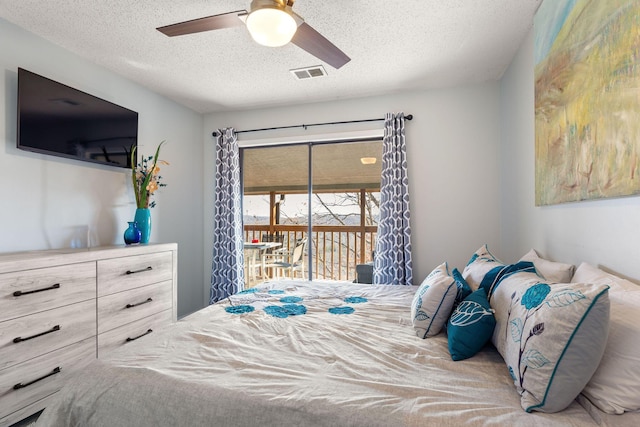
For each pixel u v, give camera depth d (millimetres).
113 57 2771
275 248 4316
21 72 2236
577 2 1506
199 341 1516
